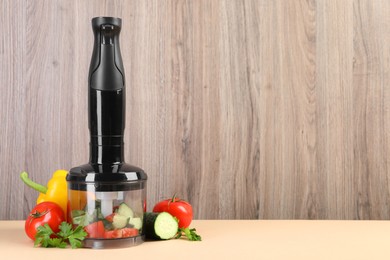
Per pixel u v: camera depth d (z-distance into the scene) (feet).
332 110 5.15
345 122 5.14
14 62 5.01
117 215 3.74
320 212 5.13
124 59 5.08
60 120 5.04
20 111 5.02
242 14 5.13
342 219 5.14
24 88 5.02
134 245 3.78
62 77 5.04
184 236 4.11
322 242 3.89
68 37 5.04
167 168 5.10
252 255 3.50
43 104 5.03
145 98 5.09
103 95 3.84
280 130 5.13
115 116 3.86
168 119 5.10
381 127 5.15
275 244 3.83
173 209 4.06
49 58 5.04
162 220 3.92
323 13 5.14
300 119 5.13
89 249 3.69
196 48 5.11
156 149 5.09
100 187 3.71
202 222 4.68
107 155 3.85
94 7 5.06
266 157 5.12
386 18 5.14
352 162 5.14
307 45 5.14
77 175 3.76
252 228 4.42
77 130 5.05
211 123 5.11
